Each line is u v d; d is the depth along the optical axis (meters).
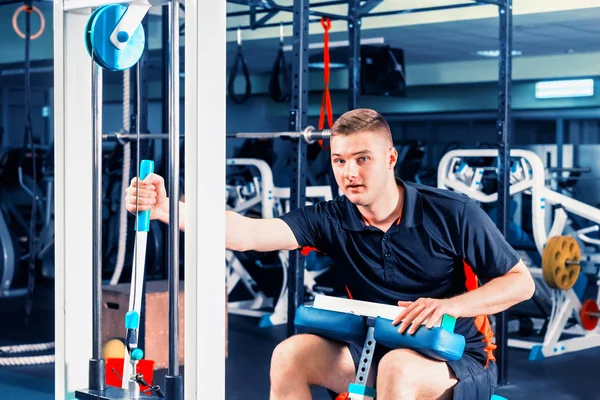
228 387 4.11
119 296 4.09
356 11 4.16
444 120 10.35
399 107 10.63
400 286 2.13
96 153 1.73
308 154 7.21
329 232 2.19
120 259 4.37
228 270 6.18
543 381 4.34
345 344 2.09
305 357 2.02
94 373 1.73
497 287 2.00
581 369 4.61
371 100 10.82
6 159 7.06
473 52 8.97
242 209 6.02
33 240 4.70
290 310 3.56
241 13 5.41
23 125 11.00
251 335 5.43
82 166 1.79
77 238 1.78
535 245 5.41
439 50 8.80
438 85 10.19
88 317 1.79
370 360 1.96
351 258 2.17
